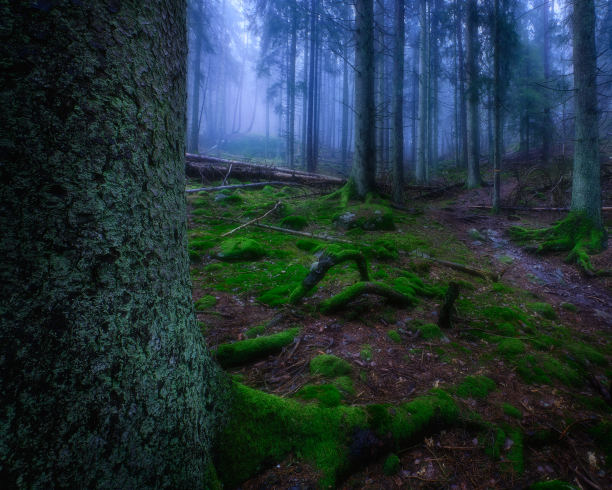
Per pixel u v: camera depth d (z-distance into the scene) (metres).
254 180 14.50
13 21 0.83
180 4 1.34
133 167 1.09
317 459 1.76
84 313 0.97
